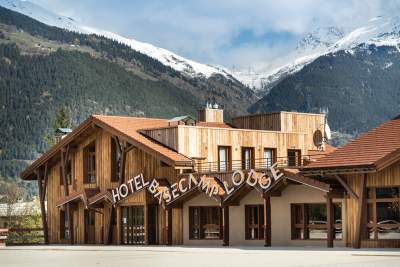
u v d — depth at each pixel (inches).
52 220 2459.4
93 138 2324.1
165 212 2095.2
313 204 1812.3
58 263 1414.9
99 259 1497.3
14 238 2512.3
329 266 1184.8
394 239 1640.0
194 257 1473.9
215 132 2153.1
